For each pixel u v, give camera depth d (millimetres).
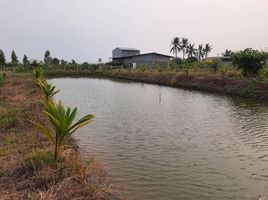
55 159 6059
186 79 32750
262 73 24766
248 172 7664
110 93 26891
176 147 9750
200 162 8352
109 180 6754
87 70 63719
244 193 6473
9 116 10789
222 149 9562
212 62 36219
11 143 8047
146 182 6922
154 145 9961
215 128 12492
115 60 75875
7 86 23094
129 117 14969
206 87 27953
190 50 86938
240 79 25453
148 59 66500
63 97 23797
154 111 16859
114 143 10156
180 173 7523
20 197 4895
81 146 9664
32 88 21625
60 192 5016
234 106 18328
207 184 6891
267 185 6898
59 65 65812
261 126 12750
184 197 6227
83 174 5871
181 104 19547
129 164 8094
